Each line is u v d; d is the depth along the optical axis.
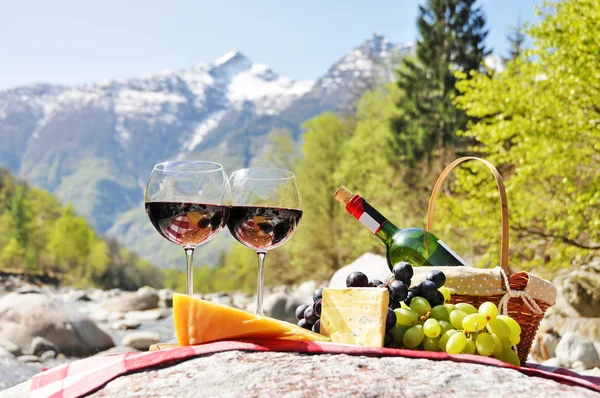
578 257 7.00
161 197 1.48
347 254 22.89
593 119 6.34
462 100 7.39
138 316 8.67
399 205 18.94
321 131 25.42
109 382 1.11
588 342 4.45
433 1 20.75
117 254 52.19
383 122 23.00
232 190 1.60
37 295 5.81
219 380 1.05
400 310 1.38
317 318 1.48
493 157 7.29
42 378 1.21
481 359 1.14
